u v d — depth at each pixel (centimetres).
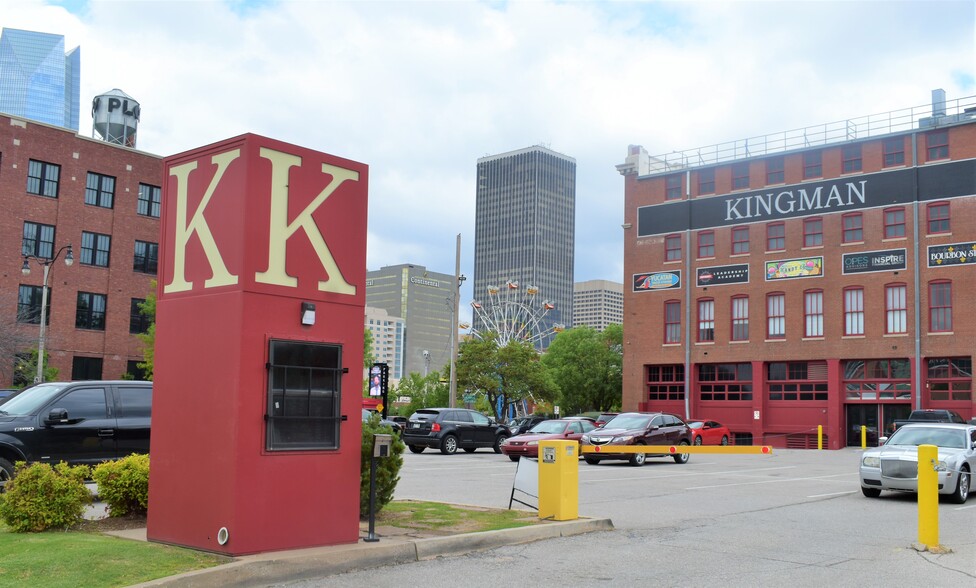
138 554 805
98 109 5597
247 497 839
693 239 5219
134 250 4916
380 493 1173
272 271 880
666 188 5384
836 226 4700
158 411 925
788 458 3341
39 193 4569
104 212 4806
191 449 880
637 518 1326
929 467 1073
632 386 5341
